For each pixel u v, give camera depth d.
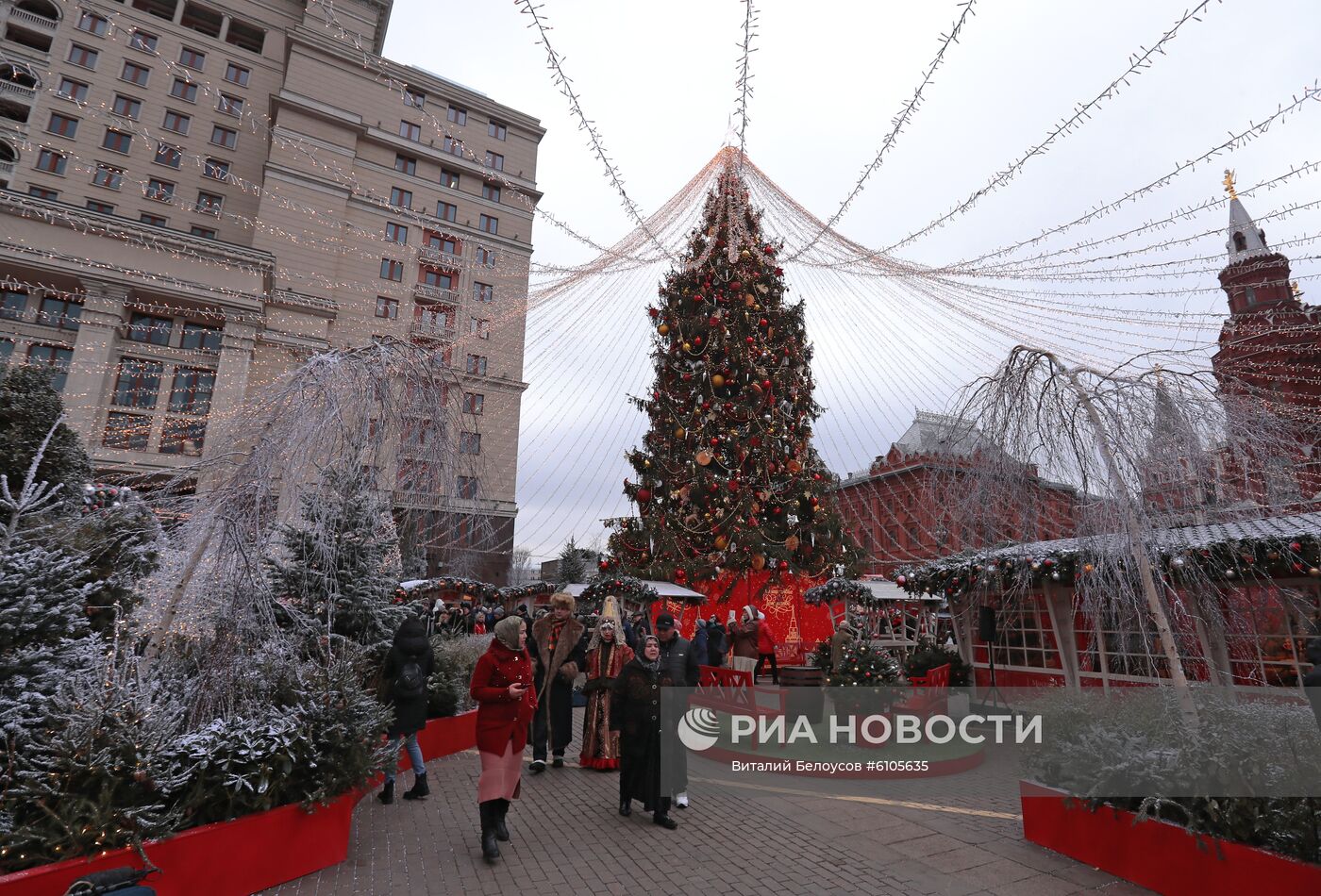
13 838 3.25
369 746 4.95
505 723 4.79
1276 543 6.04
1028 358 5.52
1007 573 7.96
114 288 24.80
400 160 34.81
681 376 16.64
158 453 23.95
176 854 3.66
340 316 25.12
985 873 4.36
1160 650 5.75
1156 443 4.91
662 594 14.21
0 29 32.56
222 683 4.70
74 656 4.18
